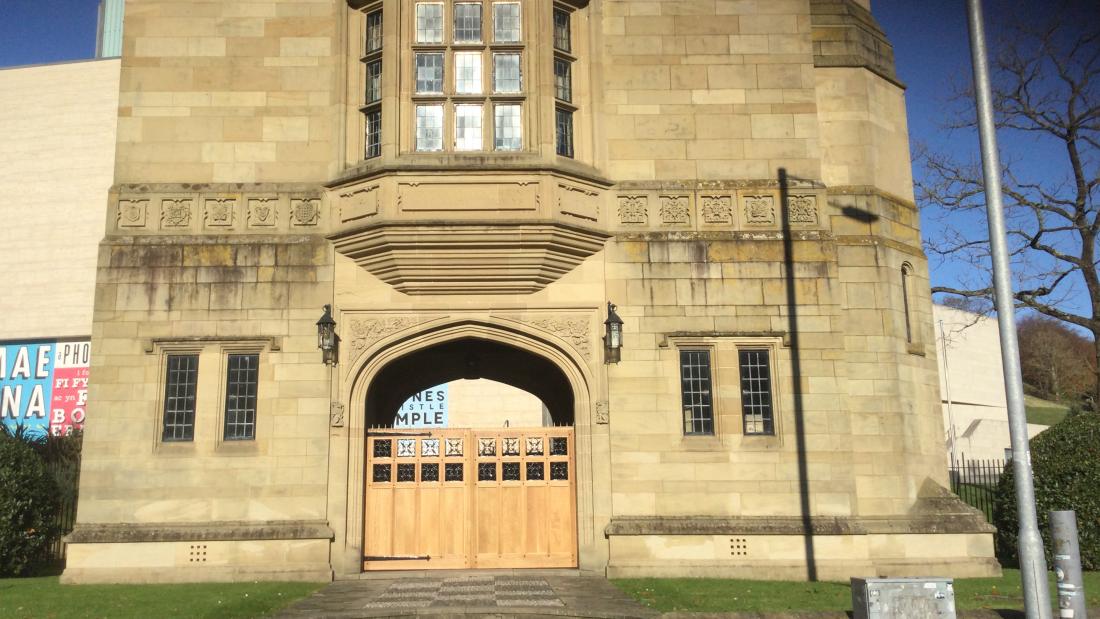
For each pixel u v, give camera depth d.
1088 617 11.16
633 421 15.80
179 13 16.78
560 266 16.00
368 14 16.80
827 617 10.98
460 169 15.48
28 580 15.54
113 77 37.16
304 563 15.09
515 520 16.11
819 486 15.69
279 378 15.66
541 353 16.02
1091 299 24.88
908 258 17.62
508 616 11.29
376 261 15.80
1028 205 24.92
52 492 17.73
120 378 15.57
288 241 16.03
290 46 16.73
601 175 16.38
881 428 16.23
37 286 36.03
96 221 36.19
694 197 16.56
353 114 16.42
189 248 15.99
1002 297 10.41
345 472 15.48
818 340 16.17
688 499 15.60
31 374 35.47
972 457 47.62
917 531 15.70
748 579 15.04
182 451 15.40
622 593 13.02
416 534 15.99
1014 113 25.12
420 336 15.94
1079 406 45.69
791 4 17.39
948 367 53.06
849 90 17.67
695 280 16.25
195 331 15.77
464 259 15.63
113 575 14.85
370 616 11.02
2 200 36.72
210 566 15.02
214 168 16.36
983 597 12.59
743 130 16.91
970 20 11.06
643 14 17.16
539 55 16.11
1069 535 10.06
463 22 16.45
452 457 16.23
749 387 16.08
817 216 16.62
